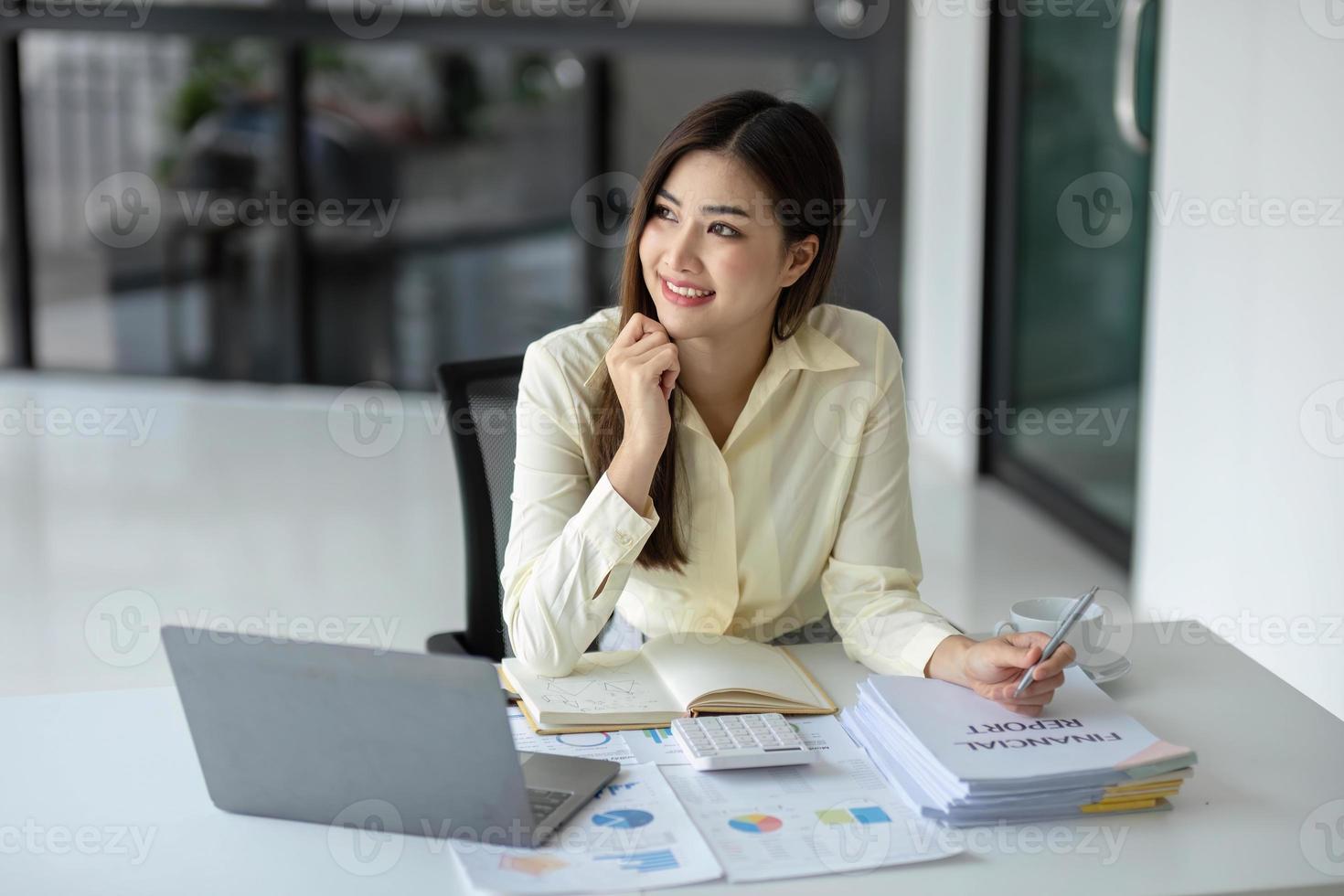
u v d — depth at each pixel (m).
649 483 1.55
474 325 5.63
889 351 1.80
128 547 3.88
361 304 5.63
